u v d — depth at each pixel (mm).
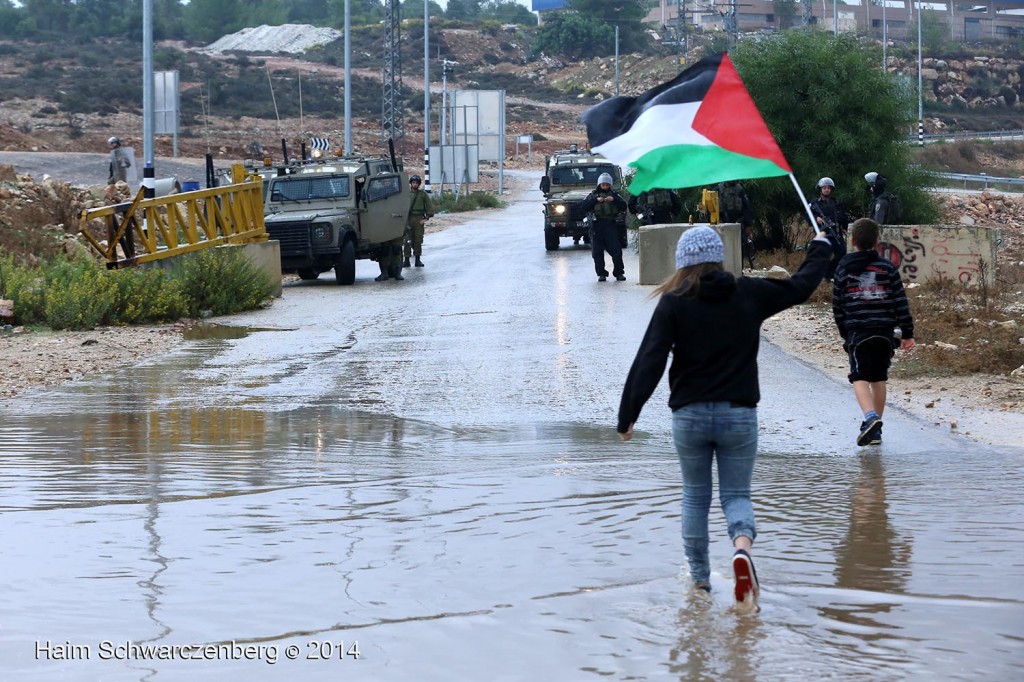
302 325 38938
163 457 18547
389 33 150125
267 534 13695
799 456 18109
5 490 16125
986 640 9828
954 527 13578
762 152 12984
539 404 23141
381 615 10789
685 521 11391
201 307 42531
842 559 12336
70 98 179875
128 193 63406
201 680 9266
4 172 59375
